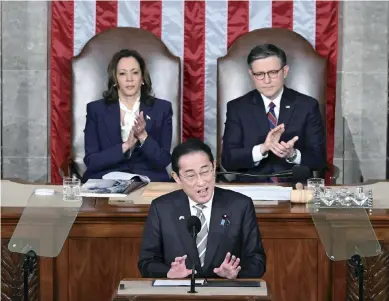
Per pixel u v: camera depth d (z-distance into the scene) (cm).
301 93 2480
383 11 2723
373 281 1741
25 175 2777
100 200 1886
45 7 2722
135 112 2484
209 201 1567
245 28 2669
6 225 1755
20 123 2756
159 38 2552
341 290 1758
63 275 1772
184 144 1533
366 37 2734
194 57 2683
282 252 1773
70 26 2656
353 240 1650
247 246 1552
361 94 2756
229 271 1430
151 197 1900
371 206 1792
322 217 1733
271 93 2441
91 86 2511
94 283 1781
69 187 1859
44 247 1662
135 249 1777
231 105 2467
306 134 2453
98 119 2480
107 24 2666
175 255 1545
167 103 2500
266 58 2425
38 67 2739
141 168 2447
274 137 2347
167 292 1281
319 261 1769
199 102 2695
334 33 2653
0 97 2733
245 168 2412
